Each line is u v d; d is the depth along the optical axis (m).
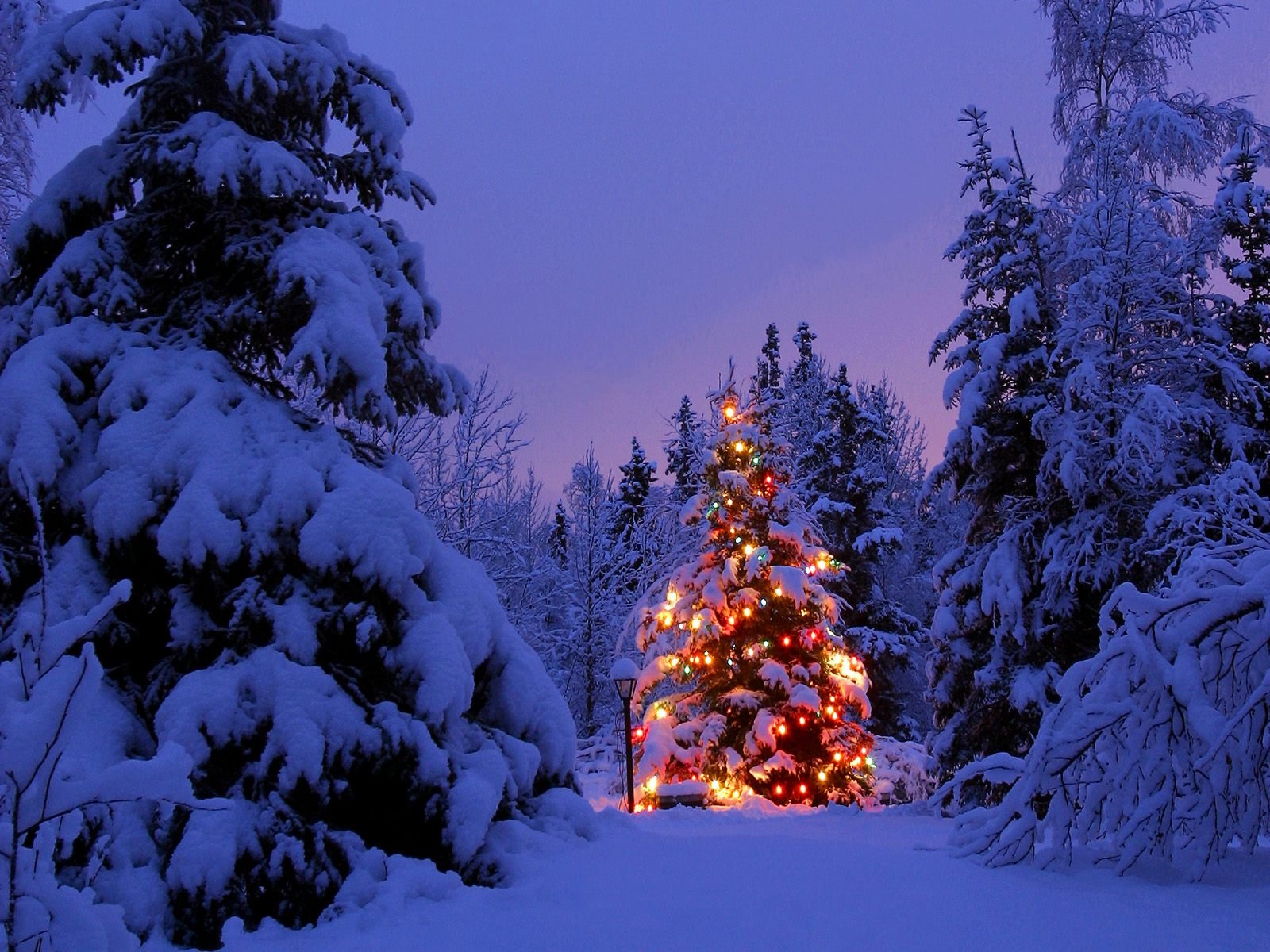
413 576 8.15
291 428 8.02
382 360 8.16
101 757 6.23
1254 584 6.80
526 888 6.35
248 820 6.12
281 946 5.38
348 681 6.97
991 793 16.41
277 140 9.84
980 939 5.02
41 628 3.47
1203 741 6.57
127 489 7.12
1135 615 7.12
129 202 8.97
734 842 8.00
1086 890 6.13
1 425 7.19
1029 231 18.02
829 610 19.17
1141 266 16.53
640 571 28.11
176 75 9.23
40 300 8.30
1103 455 15.99
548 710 8.59
